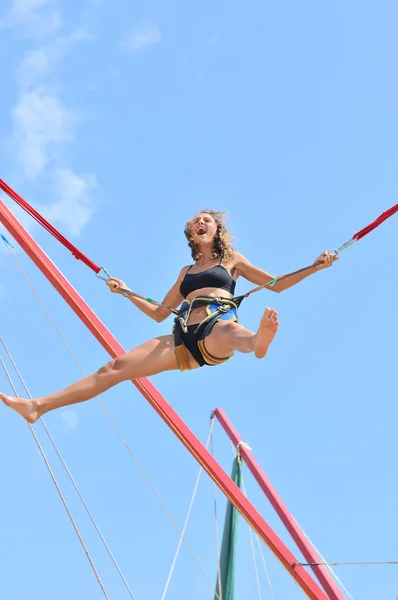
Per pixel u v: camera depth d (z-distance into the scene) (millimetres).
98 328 11094
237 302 8766
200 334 8438
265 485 15367
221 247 9102
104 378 8320
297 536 14430
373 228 8984
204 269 9000
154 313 9609
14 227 11047
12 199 9805
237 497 12070
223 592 16047
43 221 9797
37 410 8070
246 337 7977
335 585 13680
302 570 12164
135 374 8438
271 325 7531
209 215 9203
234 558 16250
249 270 9219
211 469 11859
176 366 8609
